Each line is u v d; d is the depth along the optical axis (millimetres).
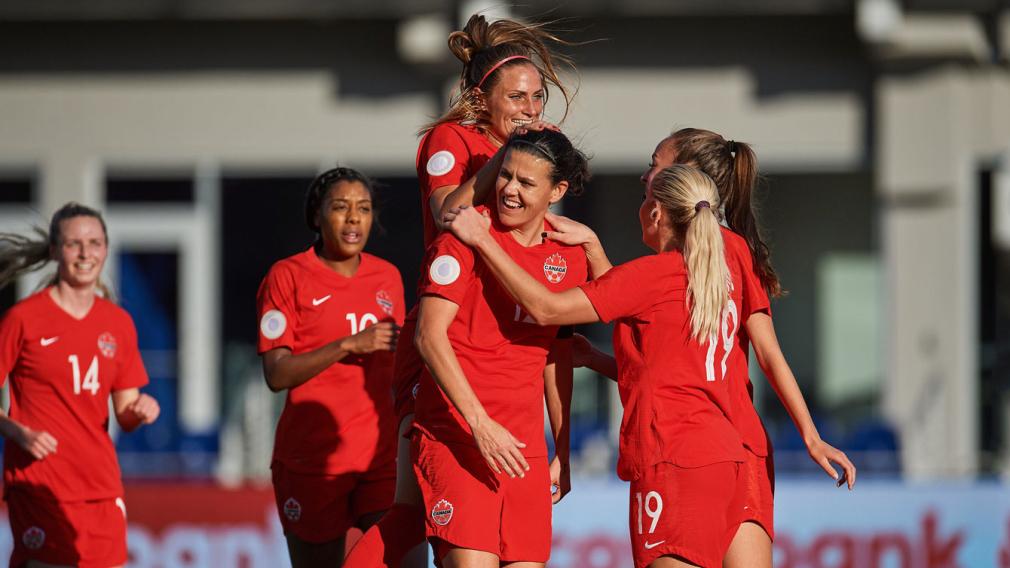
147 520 23812
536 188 10875
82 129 39188
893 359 35750
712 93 37000
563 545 23078
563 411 12453
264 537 23641
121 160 39312
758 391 38344
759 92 36875
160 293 39562
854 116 36562
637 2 35625
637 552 11102
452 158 12039
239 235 39469
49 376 15898
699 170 11750
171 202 39531
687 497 10828
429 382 11398
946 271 35469
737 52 36875
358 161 38656
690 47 37000
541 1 35125
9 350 15867
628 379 11352
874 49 34594
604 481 25438
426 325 10742
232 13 37562
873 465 29094
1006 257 36094
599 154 37156
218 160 39125
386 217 38531
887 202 35938
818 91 36688
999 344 36156
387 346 13984
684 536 10773
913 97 35625
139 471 30641
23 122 39250
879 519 23062
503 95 12086
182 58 38969
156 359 39469
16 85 39250
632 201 39438
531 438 11352
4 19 38125
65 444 15922
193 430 31828
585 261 11758
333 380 14922
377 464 14875
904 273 35750
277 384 14703
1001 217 35344
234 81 38875
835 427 33281
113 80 39094
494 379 11180
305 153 38750
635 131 37156
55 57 39094
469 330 11172
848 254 39094
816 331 39438
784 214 39500
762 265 12297
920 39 34250
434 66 36656
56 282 16531
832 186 39125
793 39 36656
